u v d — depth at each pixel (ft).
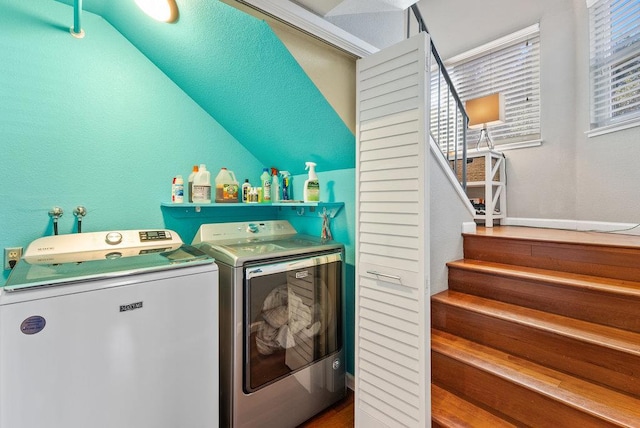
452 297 6.15
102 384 3.64
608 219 7.78
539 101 9.71
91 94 5.61
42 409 3.29
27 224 5.03
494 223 10.31
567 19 8.95
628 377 4.04
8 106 4.85
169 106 6.54
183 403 4.27
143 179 6.22
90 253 5.00
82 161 5.53
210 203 6.37
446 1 12.01
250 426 5.08
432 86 12.64
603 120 8.07
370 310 5.22
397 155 4.74
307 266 5.85
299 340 5.76
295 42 4.50
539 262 6.06
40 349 3.28
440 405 4.86
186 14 4.57
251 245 6.06
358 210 5.38
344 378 6.48
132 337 3.85
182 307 4.26
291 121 6.17
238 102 6.31
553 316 5.15
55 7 5.24
